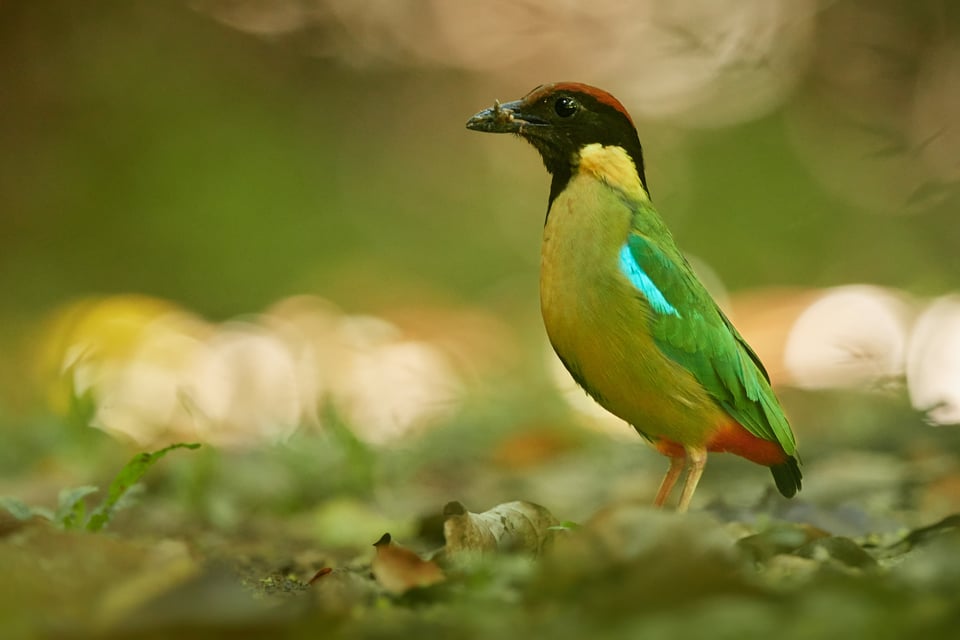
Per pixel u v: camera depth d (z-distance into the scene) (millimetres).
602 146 7098
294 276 23453
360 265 23906
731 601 4164
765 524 6664
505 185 27234
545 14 26797
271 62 26531
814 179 22906
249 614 4152
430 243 25797
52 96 24594
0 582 4449
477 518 5879
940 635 3834
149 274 23219
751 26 23328
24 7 24484
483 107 27500
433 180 27031
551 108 7148
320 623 4125
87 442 9758
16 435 11461
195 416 11047
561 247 6871
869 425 11328
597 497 9766
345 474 9586
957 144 20375
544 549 5984
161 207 23672
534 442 11969
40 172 24047
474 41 27391
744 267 22281
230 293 22984
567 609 4371
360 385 15305
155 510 8672
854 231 21672
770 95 23844
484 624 4223
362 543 7703
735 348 7008
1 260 23125
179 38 25766
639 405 6875
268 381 15297
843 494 8664
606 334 6715
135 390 14094
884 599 4121
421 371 16156
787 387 14156
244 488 9414
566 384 14953
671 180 23984
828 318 17406
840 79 23125
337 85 27047
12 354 17562
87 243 23484
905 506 8273
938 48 22609
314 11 26688
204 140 24484
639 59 25766
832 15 22984
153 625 4070
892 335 15297
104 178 24000
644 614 4145
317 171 25531
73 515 6285
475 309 22844
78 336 16969
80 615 4262
